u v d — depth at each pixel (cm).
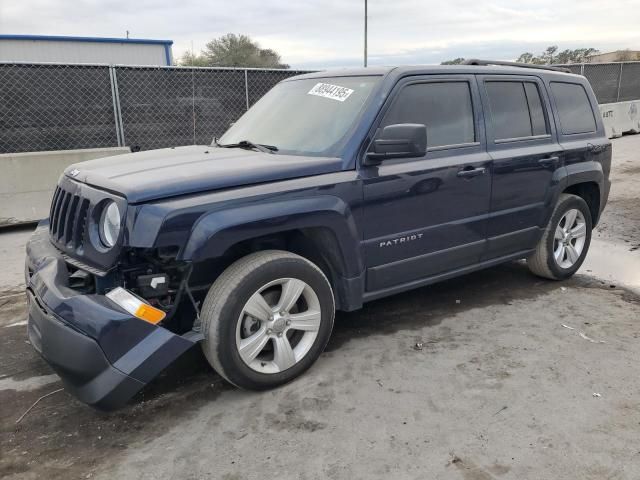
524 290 502
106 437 291
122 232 278
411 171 372
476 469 258
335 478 254
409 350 383
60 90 920
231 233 294
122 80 963
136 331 276
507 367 355
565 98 509
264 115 434
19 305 488
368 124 359
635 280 528
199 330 303
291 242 361
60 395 336
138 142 998
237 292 303
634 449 270
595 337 398
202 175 303
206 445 282
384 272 375
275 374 328
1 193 769
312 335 343
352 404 315
